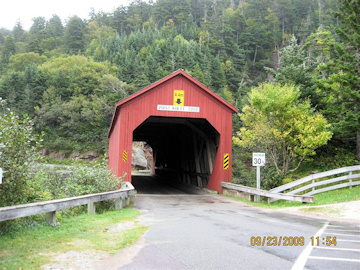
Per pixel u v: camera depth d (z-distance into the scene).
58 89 62.50
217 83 64.88
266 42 90.19
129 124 17.22
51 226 6.72
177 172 27.09
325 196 13.20
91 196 8.45
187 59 67.50
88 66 67.69
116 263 4.70
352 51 17.28
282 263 4.73
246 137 16.59
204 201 14.38
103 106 56.53
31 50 97.31
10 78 65.00
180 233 6.79
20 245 5.27
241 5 113.50
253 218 9.13
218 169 18.25
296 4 102.31
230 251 5.37
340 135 17.39
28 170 7.34
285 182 16.02
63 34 122.50
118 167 16.97
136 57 75.56
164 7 123.88
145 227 7.43
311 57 36.97
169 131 27.30
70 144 53.84
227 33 87.06
